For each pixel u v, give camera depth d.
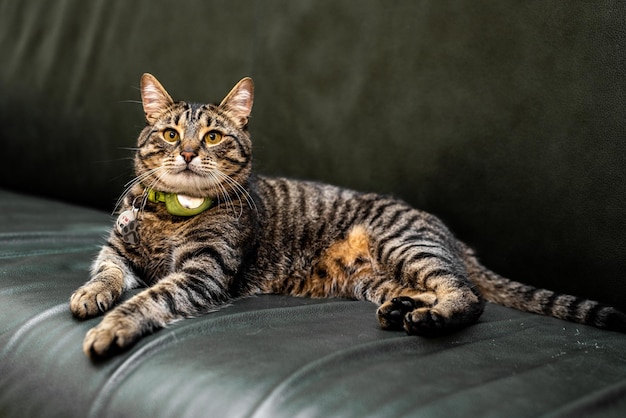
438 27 0.90
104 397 0.62
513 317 0.78
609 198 0.79
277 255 0.88
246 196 0.86
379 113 0.94
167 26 1.08
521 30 0.85
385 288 0.83
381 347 0.66
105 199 1.13
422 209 0.92
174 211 0.82
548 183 0.83
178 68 1.07
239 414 0.58
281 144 1.01
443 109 0.90
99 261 0.81
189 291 0.75
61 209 1.10
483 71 0.87
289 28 0.99
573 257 0.82
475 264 0.85
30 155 1.19
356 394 0.59
